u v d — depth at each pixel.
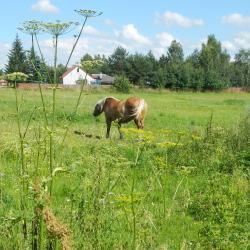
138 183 10.12
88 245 5.34
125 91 82.50
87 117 30.03
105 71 129.00
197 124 31.05
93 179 6.60
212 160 12.53
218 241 7.17
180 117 36.28
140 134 7.14
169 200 9.59
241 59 157.00
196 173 12.05
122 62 123.69
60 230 4.25
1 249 4.79
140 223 6.58
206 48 137.12
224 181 10.65
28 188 4.76
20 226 4.93
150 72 106.06
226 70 140.25
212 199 9.19
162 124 30.02
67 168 4.48
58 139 6.30
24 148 5.61
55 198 8.50
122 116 21.97
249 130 15.90
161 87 98.75
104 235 5.83
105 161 7.77
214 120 33.78
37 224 4.48
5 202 7.11
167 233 7.64
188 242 7.16
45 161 5.53
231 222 7.88
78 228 5.48
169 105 53.59
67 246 4.26
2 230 4.92
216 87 105.50
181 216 8.59
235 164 12.40
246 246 7.09
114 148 8.78
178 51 145.00
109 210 6.66
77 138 16.83
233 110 47.84
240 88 111.62
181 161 12.54
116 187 9.01
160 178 10.78
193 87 103.12
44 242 4.46
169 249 6.93
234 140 14.82
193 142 13.95
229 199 9.31
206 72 105.94
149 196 8.85
